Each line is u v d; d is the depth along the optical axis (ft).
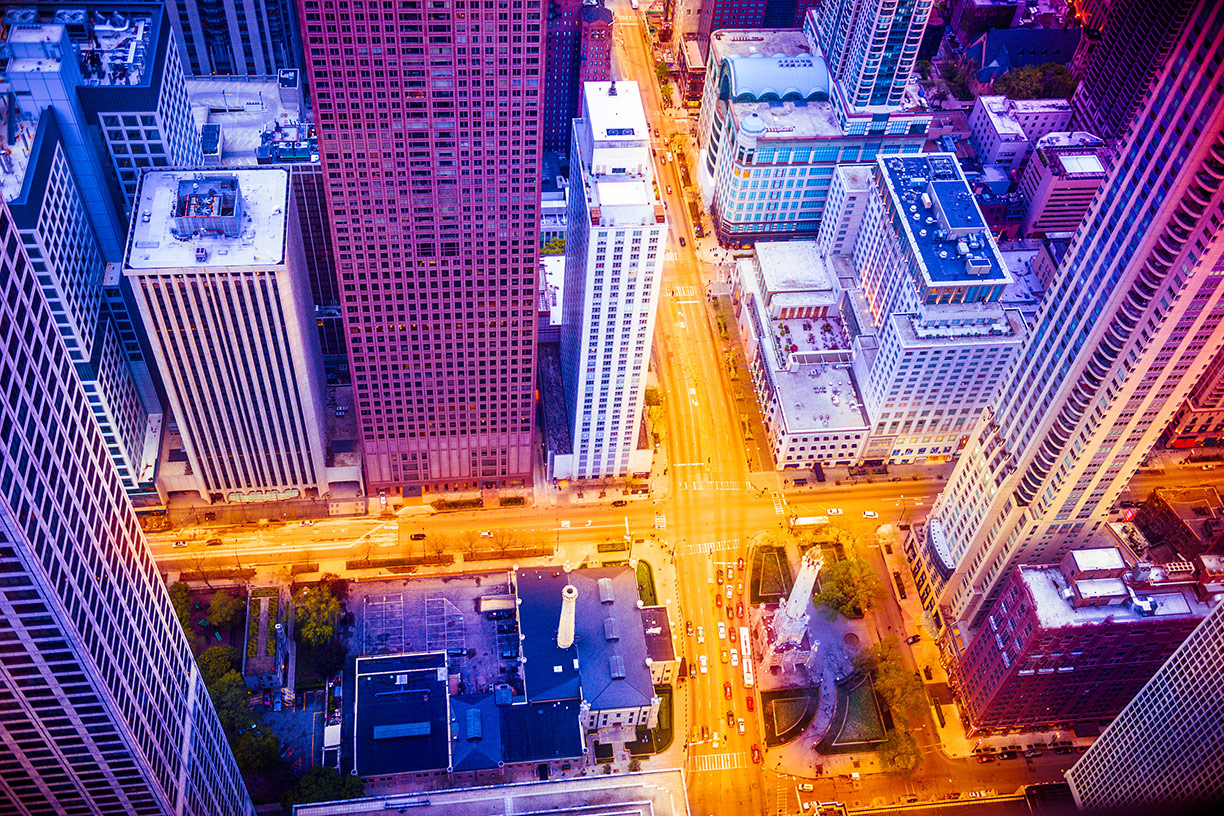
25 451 422.41
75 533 476.13
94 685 497.05
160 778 588.50
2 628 453.99
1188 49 643.04
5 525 401.90
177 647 647.15
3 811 583.17
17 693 494.18
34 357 440.04
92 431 517.96
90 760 549.95
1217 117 619.26
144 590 580.71
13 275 419.33
